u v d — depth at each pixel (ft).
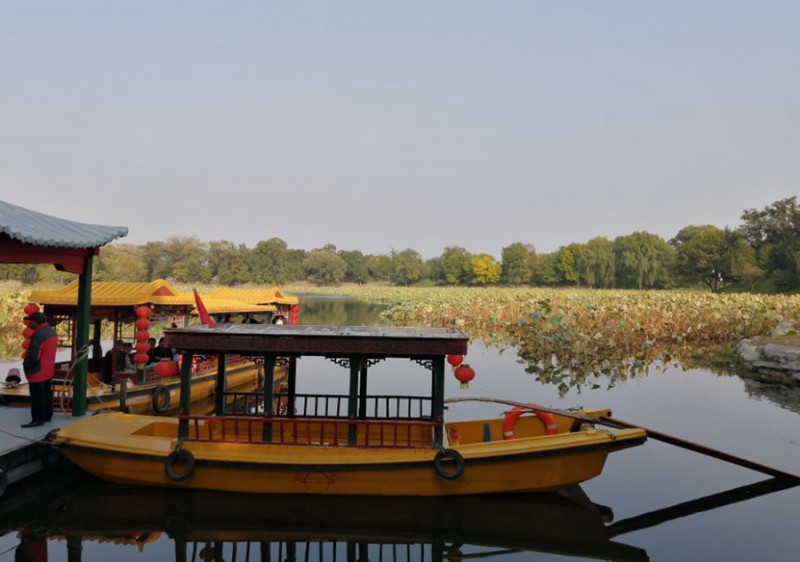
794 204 216.54
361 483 26.68
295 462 26.05
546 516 25.98
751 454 35.01
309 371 64.03
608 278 279.08
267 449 27.12
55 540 23.32
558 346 78.89
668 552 22.72
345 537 23.90
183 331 26.91
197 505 26.45
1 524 24.59
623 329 86.48
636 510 26.89
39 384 30.60
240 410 45.52
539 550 22.95
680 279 238.07
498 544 23.47
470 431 31.55
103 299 41.32
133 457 26.91
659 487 29.76
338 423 27.32
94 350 42.91
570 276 297.74
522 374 63.26
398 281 379.96
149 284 44.93
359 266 387.14
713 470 32.35
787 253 203.31
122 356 42.42
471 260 346.54
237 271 297.53
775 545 23.26
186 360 27.58
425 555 22.61
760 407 47.78
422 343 26.61
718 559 22.02
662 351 81.56
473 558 22.30
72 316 40.19
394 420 27.22
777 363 66.33
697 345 87.35
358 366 27.22
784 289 200.03
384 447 27.20
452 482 26.71
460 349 26.58
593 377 61.72
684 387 56.44
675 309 98.58
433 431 27.66
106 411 35.12
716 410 46.65
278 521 25.25
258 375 55.36
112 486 28.04
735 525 25.18
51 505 26.30
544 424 31.68
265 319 68.74
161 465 26.91
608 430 28.19
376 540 23.71
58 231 31.22
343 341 26.73
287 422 27.53
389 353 26.66
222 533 24.12
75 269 33.14
